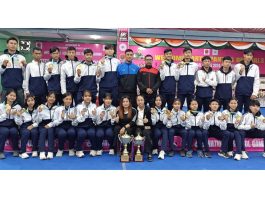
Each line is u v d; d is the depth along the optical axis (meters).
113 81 5.39
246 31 10.29
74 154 4.98
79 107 5.00
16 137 4.77
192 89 5.50
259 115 5.22
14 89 5.16
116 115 5.08
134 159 4.72
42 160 4.62
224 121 5.05
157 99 5.11
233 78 5.61
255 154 5.31
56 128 4.92
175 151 5.37
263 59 11.92
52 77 5.33
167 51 5.48
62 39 11.85
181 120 5.12
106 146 5.29
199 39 9.84
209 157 5.01
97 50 12.09
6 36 10.75
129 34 9.59
